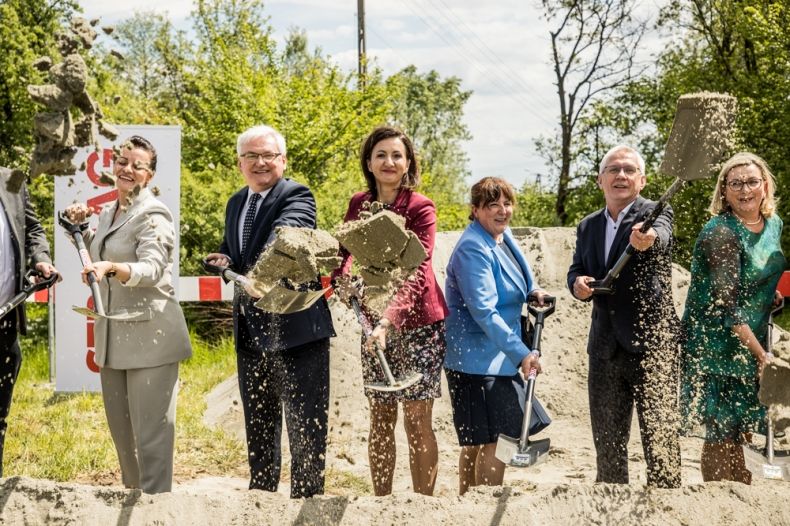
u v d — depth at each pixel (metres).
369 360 4.47
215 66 17.48
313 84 16.91
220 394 8.10
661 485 4.37
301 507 3.87
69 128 3.61
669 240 4.41
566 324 8.35
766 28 17.61
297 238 3.79
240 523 3.82
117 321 4.29
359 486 5.81
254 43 17.66
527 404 4.22
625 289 4.41
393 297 4.18
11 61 14.45
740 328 4.37
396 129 4.52
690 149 4.12
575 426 7.42
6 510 3.74
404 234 3.85
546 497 3.90
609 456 4.52
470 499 3.92
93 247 4.37
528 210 26.14
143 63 29.20
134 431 4.32
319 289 4.30
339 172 15.98
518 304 4.64
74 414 7.35
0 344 4.53
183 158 16.67
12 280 4.59
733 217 4.53
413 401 4.38
